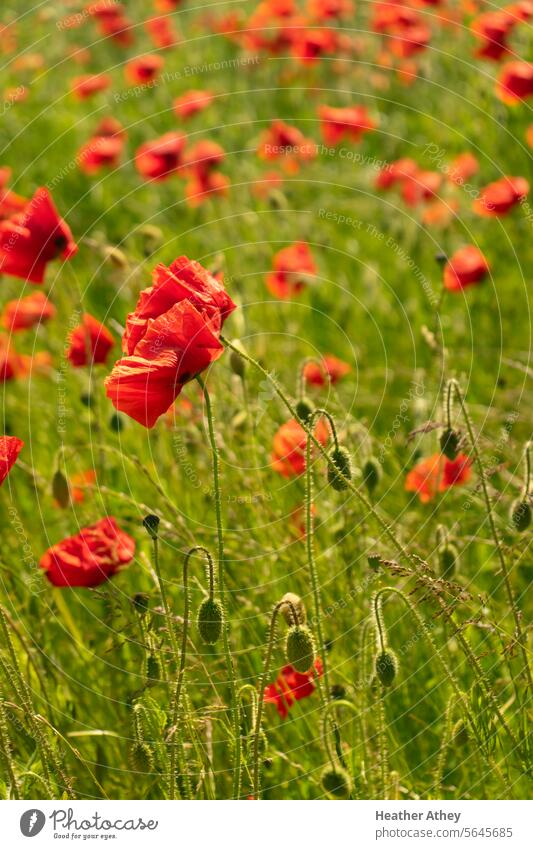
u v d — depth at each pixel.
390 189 4.96
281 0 6.03
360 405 3.80
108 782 2.43
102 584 2.41
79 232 5.50
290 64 6.33
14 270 2.74
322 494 2.80
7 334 4.40
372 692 2.42
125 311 4.38
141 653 2.53
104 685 2.60
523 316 4.09
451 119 5.28
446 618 2.07
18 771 2.15
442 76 5.71
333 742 2.19
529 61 4.96
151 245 3.61
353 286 4.60
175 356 1.74
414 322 4.23
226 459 2.96
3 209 3.37
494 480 3.01
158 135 6.21
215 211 4.93
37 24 7.24
